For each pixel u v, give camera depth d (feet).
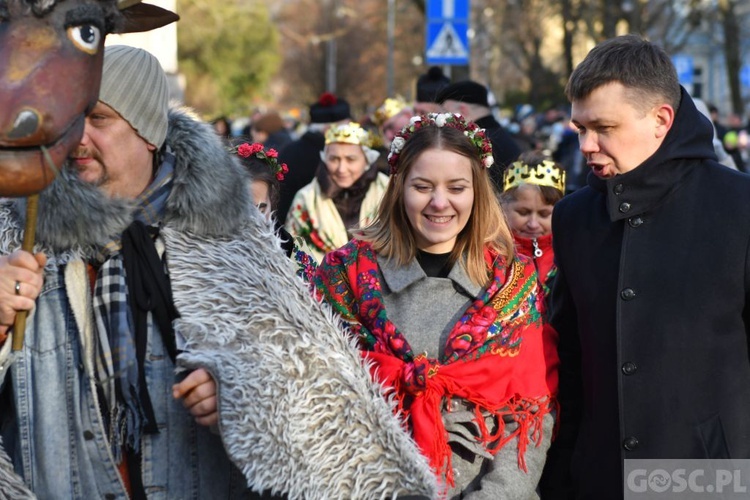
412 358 10.89
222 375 8.68
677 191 10.73
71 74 7.67
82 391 8.92
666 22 97.19
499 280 11.23
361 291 11.25
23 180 7.59
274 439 8.65
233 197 9.26
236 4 126.41
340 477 8.73
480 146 11.37
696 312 10.42
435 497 8.99
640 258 10.71
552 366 11.59
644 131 10.57
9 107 7.43
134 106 9.09
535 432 11.01
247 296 9.02
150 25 8.71
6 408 9.19
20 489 8.56
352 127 21.93
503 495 10.56
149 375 9.05
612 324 10.89
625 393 10.64
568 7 95.20
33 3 7.62
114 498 8.82
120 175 9.20
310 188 22.44
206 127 9.50
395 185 11.46
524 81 179.11
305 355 8.94
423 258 11.51
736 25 96.37
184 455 9.12
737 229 10.41
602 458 10.98
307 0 185.16
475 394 10.78
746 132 78.38
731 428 10.36
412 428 10.63
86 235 8.87
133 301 9.05
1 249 8.84
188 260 9.12
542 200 15.92
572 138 43.42
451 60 38.70
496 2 120.67
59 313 9.00
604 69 10.53
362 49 178.50
